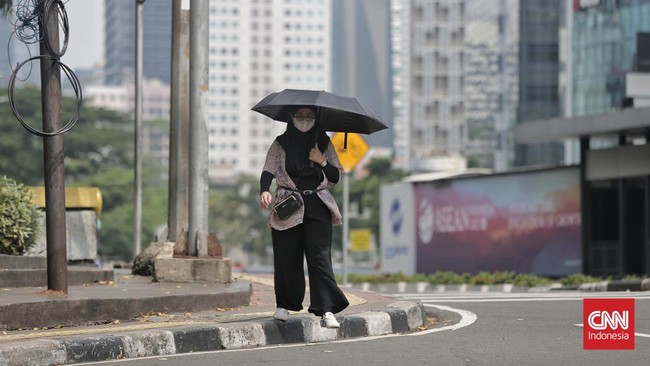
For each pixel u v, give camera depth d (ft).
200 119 91.20
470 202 266.36
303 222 65.57
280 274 66.90
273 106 66.33
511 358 59.00
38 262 96.84
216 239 93.50
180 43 106.22
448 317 88.74
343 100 65.05
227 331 65.72
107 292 77.30
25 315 65.21
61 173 73.56
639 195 221.25
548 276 238.27
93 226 121.08
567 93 485.97
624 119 205.36
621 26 457.27
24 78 73.92
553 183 236.63
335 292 65.92
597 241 223.10
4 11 103.76
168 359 59.67
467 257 268.21
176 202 105.91
